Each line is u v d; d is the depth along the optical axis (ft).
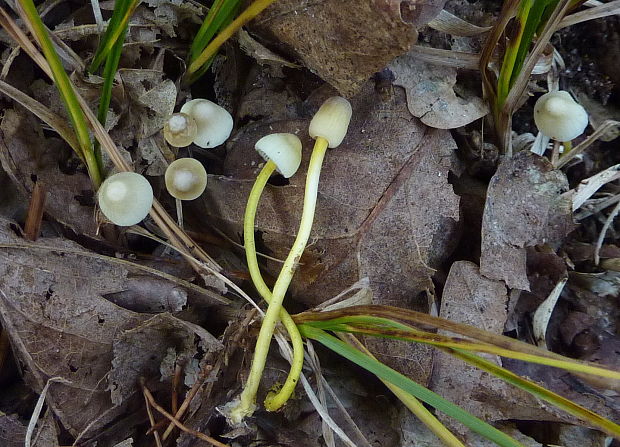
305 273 0.46
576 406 0.35
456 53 0.47
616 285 0.49
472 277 0.46
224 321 0.47
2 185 0.47
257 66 0.49
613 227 0.53
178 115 0.43
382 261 0.45
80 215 0.47
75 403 0.43
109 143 0.44
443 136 0.47
